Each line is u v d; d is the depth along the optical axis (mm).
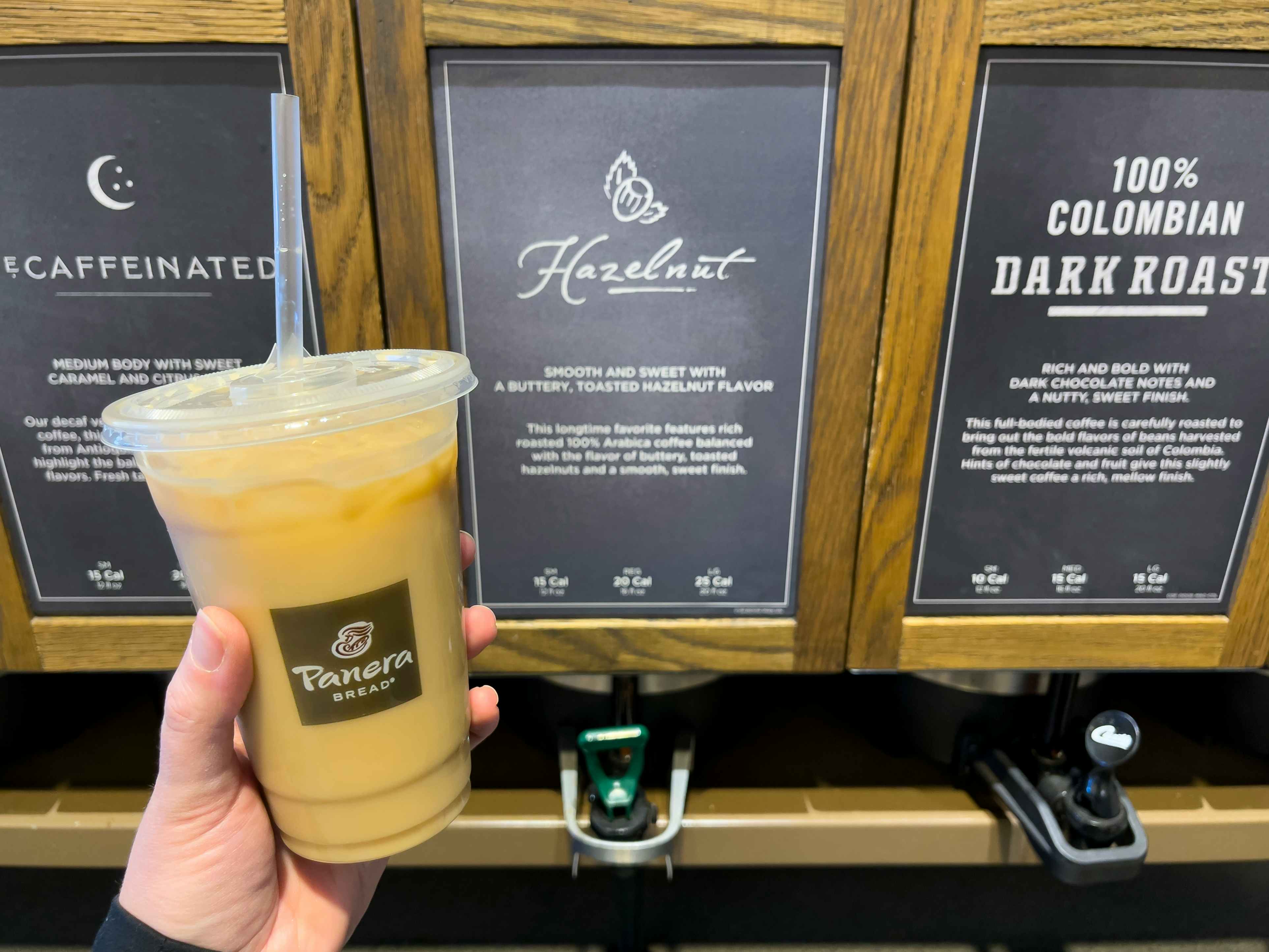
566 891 855
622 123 501
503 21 473
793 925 821
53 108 489
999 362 550
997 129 503
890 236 519
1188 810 674
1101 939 807
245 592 370
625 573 599
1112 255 530
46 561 584
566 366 549
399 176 500
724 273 531
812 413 558
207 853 431
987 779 681
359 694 392
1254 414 564
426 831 452
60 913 813
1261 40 484
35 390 547
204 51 479
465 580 597
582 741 624
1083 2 474
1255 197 520
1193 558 596
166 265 522
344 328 527
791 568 598
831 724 807
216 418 334
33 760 728
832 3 472
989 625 602
